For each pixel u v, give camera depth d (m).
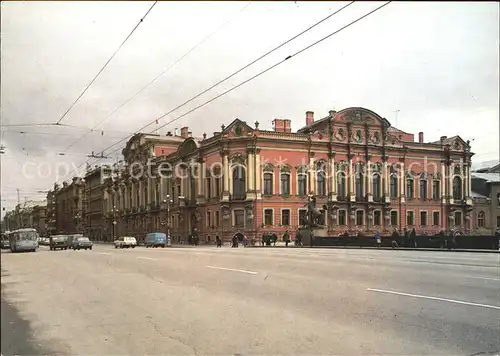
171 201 69.94
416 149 64.44
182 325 8.16
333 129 59.81
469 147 67.25
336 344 6.77
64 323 8.62
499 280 12.34
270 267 17.25
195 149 62.22
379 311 8.71
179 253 30.69
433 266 16.44
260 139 55.34
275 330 7.61
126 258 25.98
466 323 7.73
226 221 55.56
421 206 64.56
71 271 18.70
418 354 6.29
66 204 129.25
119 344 7.13
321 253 27.42
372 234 60.78
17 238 47.62
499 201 67.50
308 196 54.53
